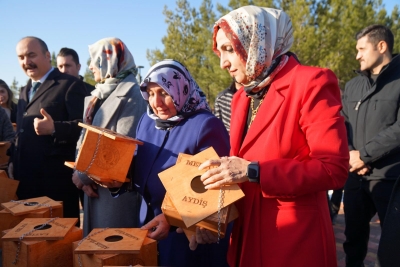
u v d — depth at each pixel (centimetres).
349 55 1175
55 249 170
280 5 1245
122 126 226
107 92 239
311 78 125
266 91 141
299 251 126
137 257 144
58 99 287
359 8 1227
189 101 184
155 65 182
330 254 129
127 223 229
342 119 123
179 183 139
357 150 248
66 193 285
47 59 302
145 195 185
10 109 543
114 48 242
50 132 262
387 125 237
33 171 278
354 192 259
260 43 128
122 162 178
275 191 122
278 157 129
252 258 134
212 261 172
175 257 171
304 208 129
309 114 123
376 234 373
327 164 119
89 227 238
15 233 170
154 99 179
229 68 139
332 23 1173
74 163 185
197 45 1555
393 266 130
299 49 1098
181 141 175
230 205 132
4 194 245
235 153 148
